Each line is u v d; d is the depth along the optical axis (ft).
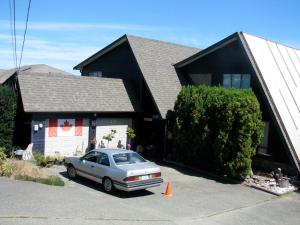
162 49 88.12
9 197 37.60
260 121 59.06
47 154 65.46
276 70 71.26
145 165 47.60
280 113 62.75
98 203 39.68
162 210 41.73
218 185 56.24
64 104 66.59
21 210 33.24
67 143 68.13
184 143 67.26
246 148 57.98
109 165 47.47
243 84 70.64
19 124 65.51
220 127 60.29
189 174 62.44
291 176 61.36
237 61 71.87
